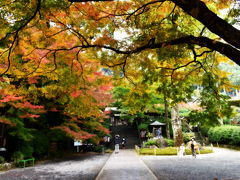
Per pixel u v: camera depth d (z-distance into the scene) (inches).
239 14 179.2
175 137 823.7
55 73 306.3
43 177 407.2
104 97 561.6
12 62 279.6
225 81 279.3
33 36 254.4
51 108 639.8
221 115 248.2
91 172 457.4
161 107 1122.7
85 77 351.3
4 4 191.2
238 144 836.6
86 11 222.7
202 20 124.0
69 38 272.8
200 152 744.3
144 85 301.6
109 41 233.3
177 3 131.4
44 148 757.3
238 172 400.8
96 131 1052.5
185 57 262.8
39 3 185.5
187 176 376.2
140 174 405.4
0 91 353.4
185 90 296.0
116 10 230.2
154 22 221.3
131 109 346.9
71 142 1096.2
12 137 621.9
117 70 300.0
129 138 1429.6
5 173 462.6
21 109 541.3
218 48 137.4
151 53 257.6
